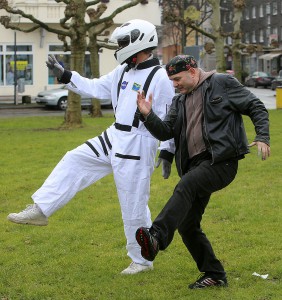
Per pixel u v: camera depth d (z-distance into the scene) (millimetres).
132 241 5398
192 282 5199
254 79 56844
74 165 5305
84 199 8680
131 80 5230
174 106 4848
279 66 70000
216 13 26453
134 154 5215
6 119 23516
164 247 4473
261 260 5684
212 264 4977
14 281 5312
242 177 10242
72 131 18188
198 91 4723
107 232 6906
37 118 24125
